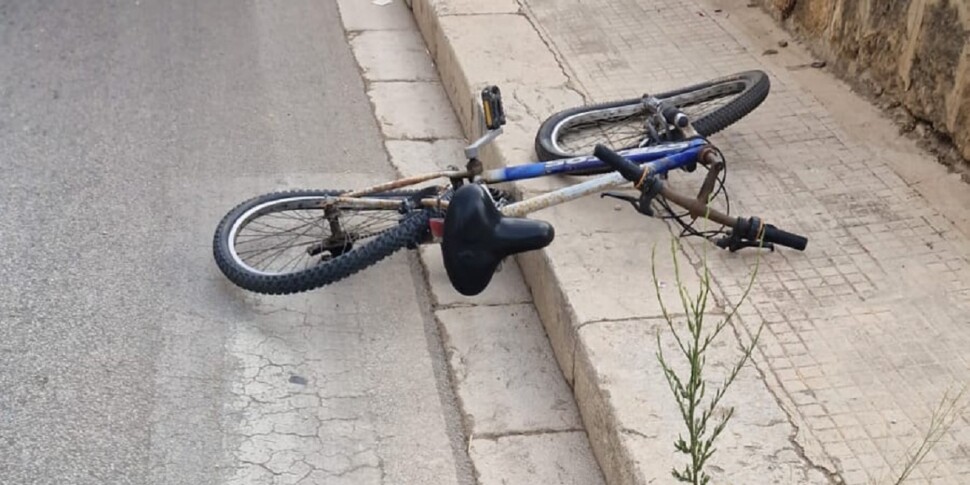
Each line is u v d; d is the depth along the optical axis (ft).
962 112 15.62
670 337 12.71
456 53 20.03
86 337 14.15
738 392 11.86
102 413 12.94
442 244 12.88
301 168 18.30
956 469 10.82
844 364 12.26
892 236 14.56
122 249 15.93
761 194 15.55
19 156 18.34
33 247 15.92
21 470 12.10
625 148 15.48
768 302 13.32
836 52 18.92
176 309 14.74
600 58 19.81
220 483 12.05
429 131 19.79
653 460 11.03
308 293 15.19
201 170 18.08
